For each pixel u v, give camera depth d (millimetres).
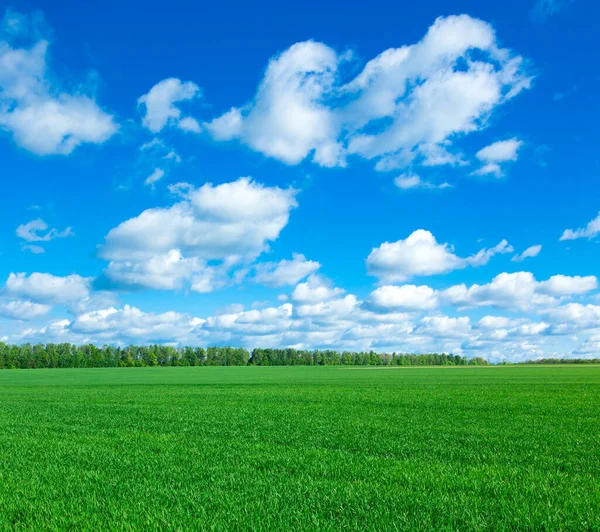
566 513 7488
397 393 39188
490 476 10102
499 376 74000
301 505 8141
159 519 7535
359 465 11445
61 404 32188
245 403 31516
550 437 15781
